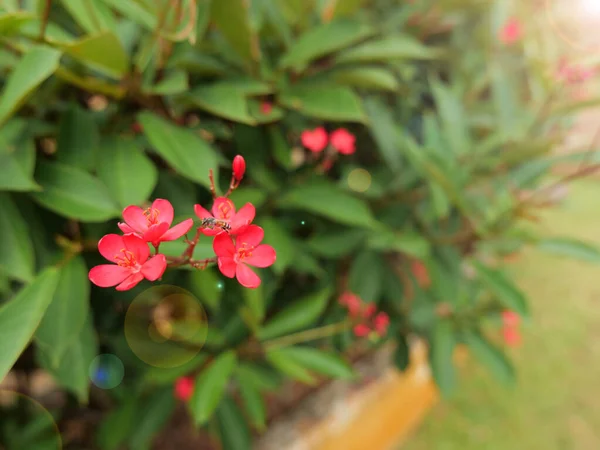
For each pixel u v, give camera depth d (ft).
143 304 1.22
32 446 1.31
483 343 1.53
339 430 1.77
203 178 0.80
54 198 0.79
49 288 0.60
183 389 1.31
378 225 1.30
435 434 2.01
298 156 1.39
